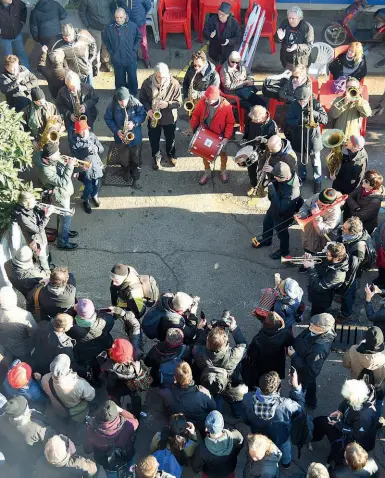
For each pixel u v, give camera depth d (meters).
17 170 8.35
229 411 7.66
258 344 6.91
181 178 10.41
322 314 6.64
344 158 8.72
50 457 5.87
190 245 9.56
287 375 7.98
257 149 8.96
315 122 9.09
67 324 6.83
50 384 6.62
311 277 7.72
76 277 9.23
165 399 6.60
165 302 7.16
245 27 11.87
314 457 7.28
